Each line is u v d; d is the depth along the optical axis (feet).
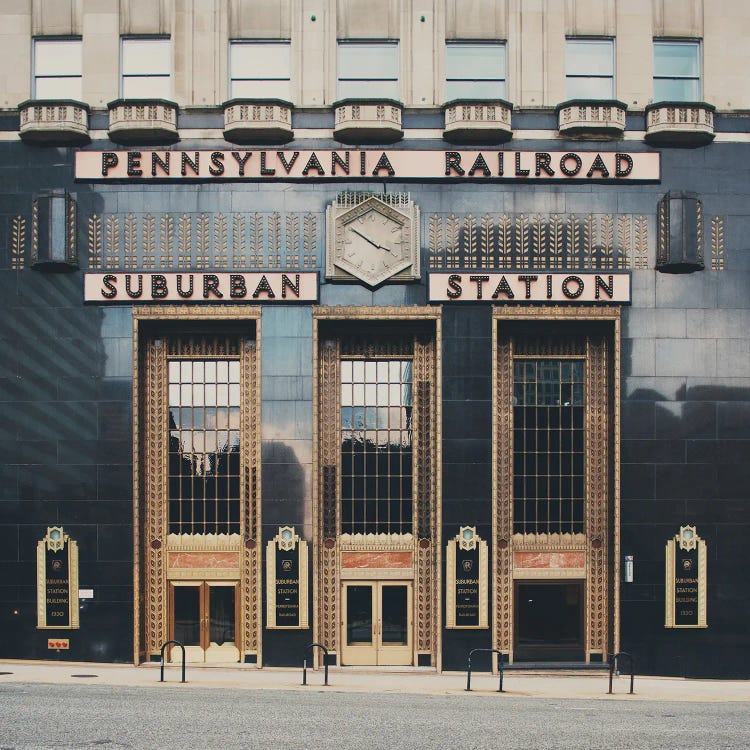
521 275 76.07
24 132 76.02
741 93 78.28
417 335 78.59
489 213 76.74
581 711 57.57
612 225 77.05
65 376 76.38
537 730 50.39
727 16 78.79
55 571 75.61
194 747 44.93
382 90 78.28
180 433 78.43
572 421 78.54
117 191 76.95
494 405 75.92
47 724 49.93
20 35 78.38
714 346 76.74
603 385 78.64
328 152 76.48
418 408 78.23
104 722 50.65
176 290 76.07
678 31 78.79
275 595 75.05
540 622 77.51
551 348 78.69
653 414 76.38
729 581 75.87
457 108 75.72
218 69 77.46
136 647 75.10
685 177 77.30
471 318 76.23
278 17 78.18
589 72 78.79
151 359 78.59
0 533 75.92
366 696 63.36
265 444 75.82
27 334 76.69
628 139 77.51
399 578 77.30
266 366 76.13
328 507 77.41
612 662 67.72
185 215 76.74
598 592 77.56
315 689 66.59
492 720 53.36
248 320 76.89
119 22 78.28
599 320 76.69
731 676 75.25
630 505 75.87
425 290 76.28
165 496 77.77
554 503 78.13
